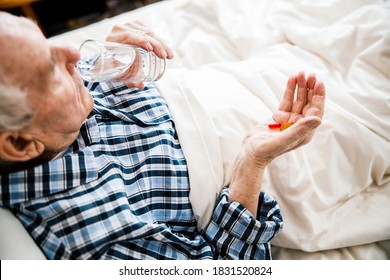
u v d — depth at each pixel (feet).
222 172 2.24
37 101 1.55
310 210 2.17
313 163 2.25
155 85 2.55
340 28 2.77
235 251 2.07
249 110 2.41
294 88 2.02
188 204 2.14
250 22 3.20
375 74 2.55
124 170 2.07
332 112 2.30
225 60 3.20
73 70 1.80
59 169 1.87
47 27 5.78
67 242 1.78
